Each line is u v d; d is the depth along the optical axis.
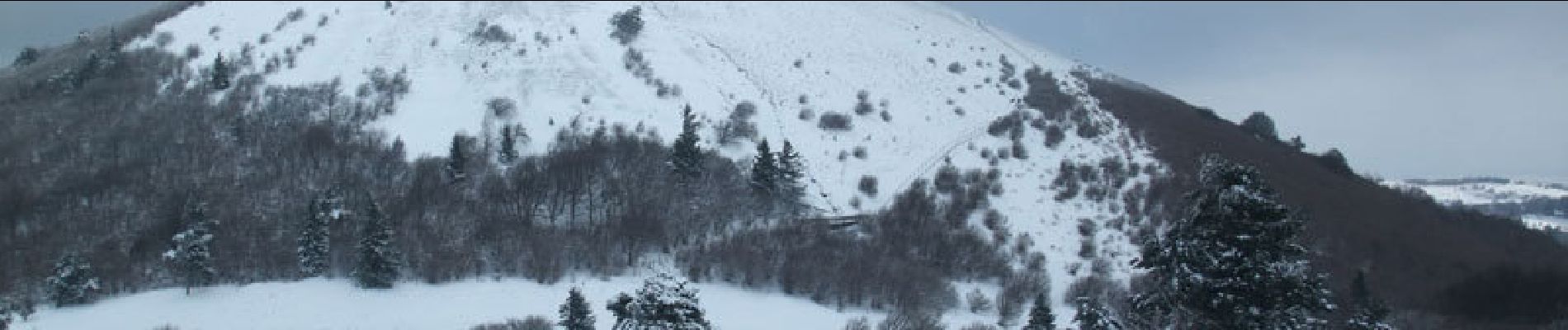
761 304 83.81
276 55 125.81
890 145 119.06
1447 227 115.44
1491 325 85.75
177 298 79.81
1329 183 121.94
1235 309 28.41
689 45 137.38
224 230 86.88
